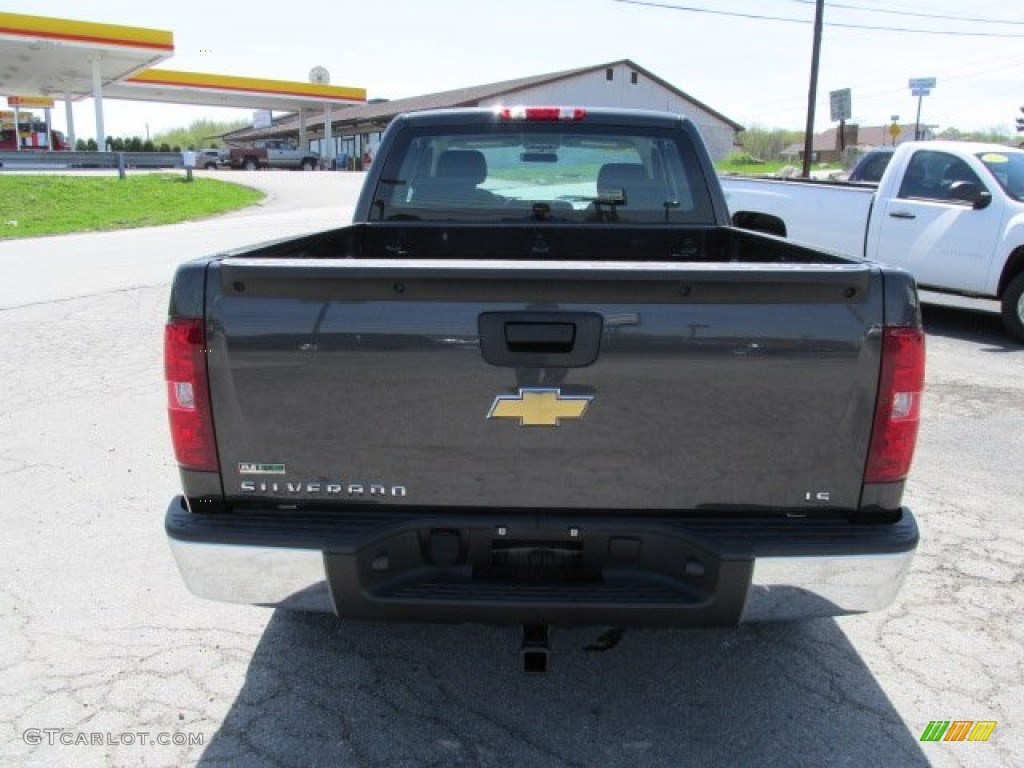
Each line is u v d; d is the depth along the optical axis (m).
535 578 2.54
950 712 2.92
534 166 4.52
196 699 2.97
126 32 34.62
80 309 9.60
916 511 4.59
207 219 20.52
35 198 22.20
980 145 9.54
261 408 2.43
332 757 2.68
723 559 2.38
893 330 2.35
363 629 3.44
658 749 2.72
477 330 2.36
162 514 4.45
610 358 2.36
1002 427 6.04
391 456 2.45
